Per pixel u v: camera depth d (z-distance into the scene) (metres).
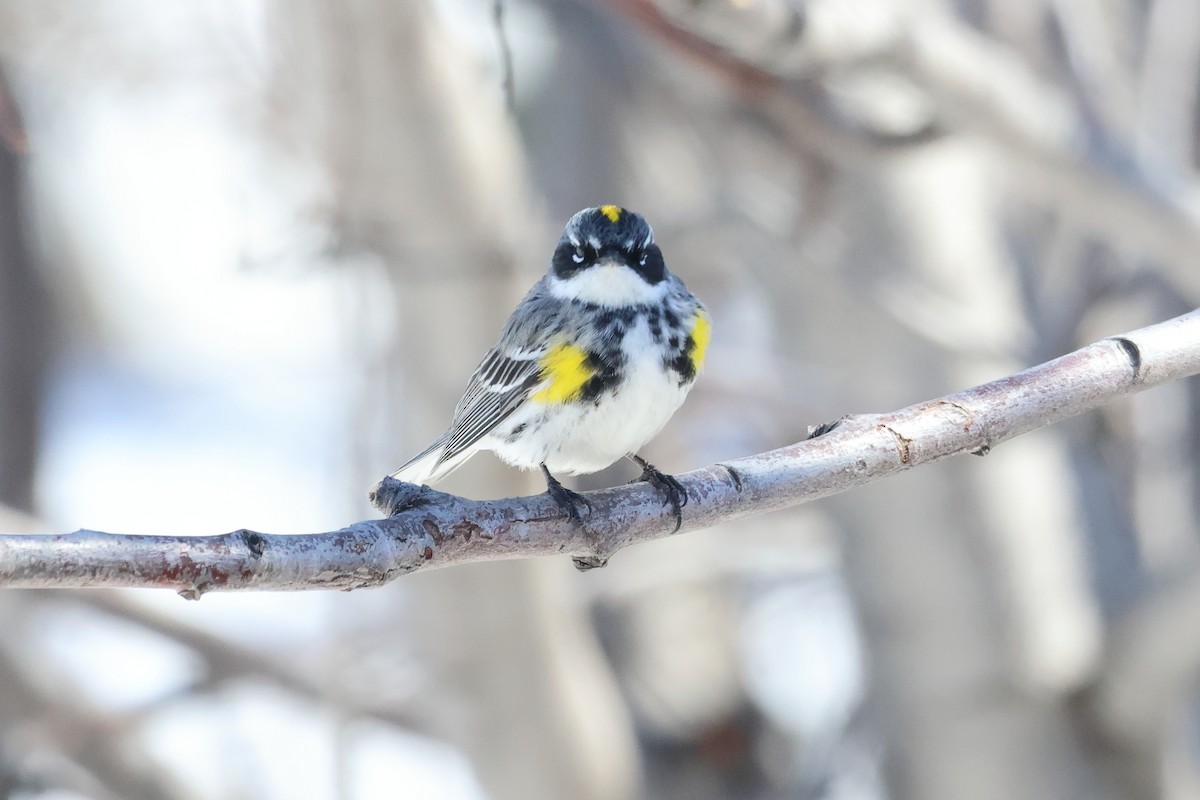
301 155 11.97
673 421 17.72
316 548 6.30
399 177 11.09
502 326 11.45
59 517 17.64
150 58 14.15
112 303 21.28
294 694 13.48
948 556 13.85
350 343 11.51
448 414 11.52
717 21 10.38
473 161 11.24
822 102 11.98
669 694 17.83
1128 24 16.19
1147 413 16.20
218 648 13.50
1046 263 15.28
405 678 13.57
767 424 17.48
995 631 13.77
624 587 15.76
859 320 14.09
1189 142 15.72
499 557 7.17
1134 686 13.25
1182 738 14.89
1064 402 7.92
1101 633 13.49
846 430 7.91
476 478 11.75
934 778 14.12
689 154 17.38
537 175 17.52
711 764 17.69
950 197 13.52
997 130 11.53
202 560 5.91
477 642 11.93
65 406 20.62
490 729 12.15
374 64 10.84
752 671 18.16
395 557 6.61
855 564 14.46
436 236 11.26
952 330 12.97
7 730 13.63
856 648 16.36
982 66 11.16
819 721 17.69
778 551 16.69
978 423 7.88
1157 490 16.02
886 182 13.32
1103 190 11.70
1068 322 14.62
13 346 18.59
